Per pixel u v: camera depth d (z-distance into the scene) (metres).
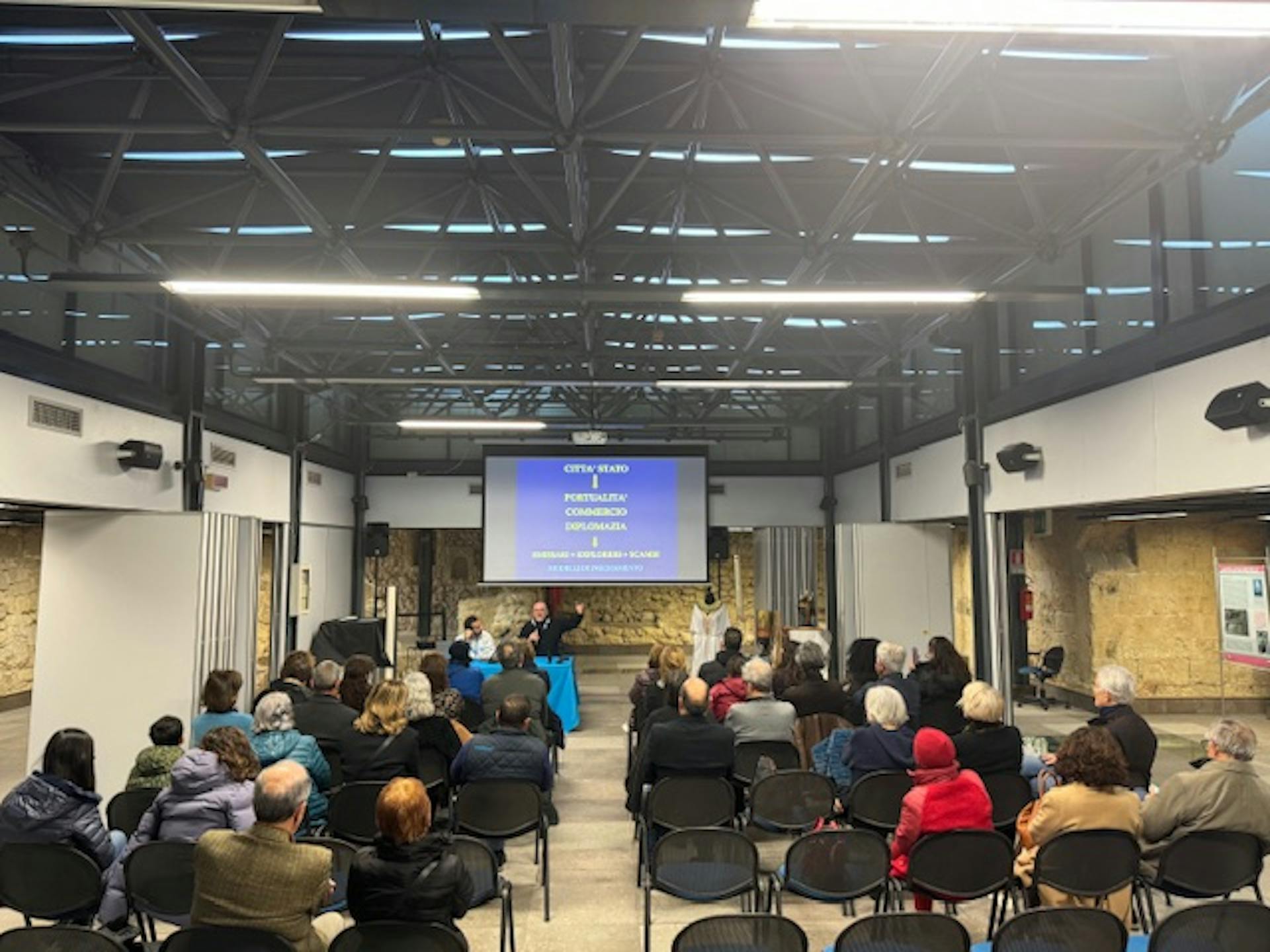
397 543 17.44
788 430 14.95
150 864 3.09
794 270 7.59
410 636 17.42
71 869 3.15
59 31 4.71
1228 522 9.41
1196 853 3.17
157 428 7.78
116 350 7.24
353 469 14.34
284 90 5.27
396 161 6.29
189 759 3.30
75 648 6.78
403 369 12.08
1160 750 7.76
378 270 8.28
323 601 12.79
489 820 4.11
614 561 11.95
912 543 10.56
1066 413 6.98
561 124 4.61
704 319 10.81
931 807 3.29
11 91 4.85
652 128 5.51
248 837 2.56
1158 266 5.79
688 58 4.99
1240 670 9.35
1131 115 5.42
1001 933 2.46
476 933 3.99
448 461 14.91
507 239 6.37
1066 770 3.22
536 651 9.87
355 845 3.90
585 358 9.95
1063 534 10.52
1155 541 9.47
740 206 6.31
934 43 4.59
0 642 10.07
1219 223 5.23
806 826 4.07
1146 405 5.89
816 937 3.90
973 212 6.86
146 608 6.80
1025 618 10.73
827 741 4.50
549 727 6.88
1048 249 6.12
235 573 7.49
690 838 3.41
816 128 5.62
